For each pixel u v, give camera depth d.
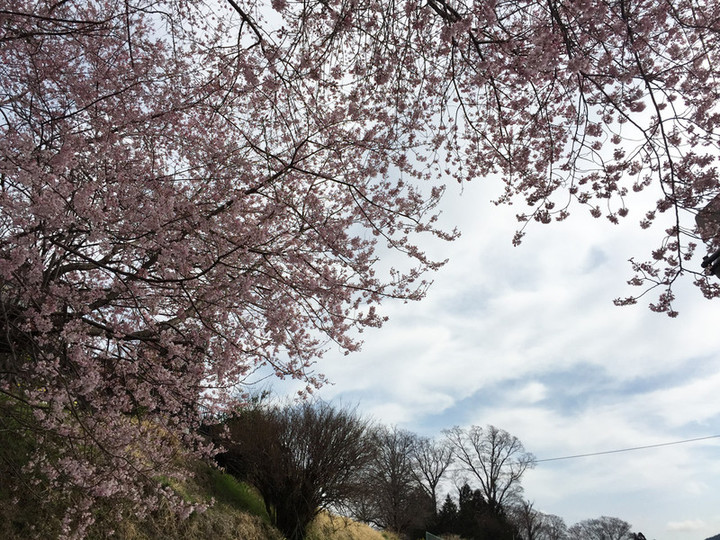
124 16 5.31
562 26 4.02
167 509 7.52
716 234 4.73
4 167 3.84
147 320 5.49
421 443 40.09
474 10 4.25
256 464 11.38
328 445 11.82
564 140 5.56
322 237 5.50
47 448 5.60
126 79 5.40
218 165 5.86
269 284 6.09
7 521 5.31
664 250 5.21
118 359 5.77
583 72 4.24
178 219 4.93
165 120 5.71
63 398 4.60
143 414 6.59
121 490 5.64
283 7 4.53
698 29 4.43
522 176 6.01
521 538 38.38
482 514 37.88
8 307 4.64
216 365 5.95
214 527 8.67
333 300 5.96
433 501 38.28
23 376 4.77
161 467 6.41
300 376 6.40
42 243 4.71
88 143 5.02
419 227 6.21
